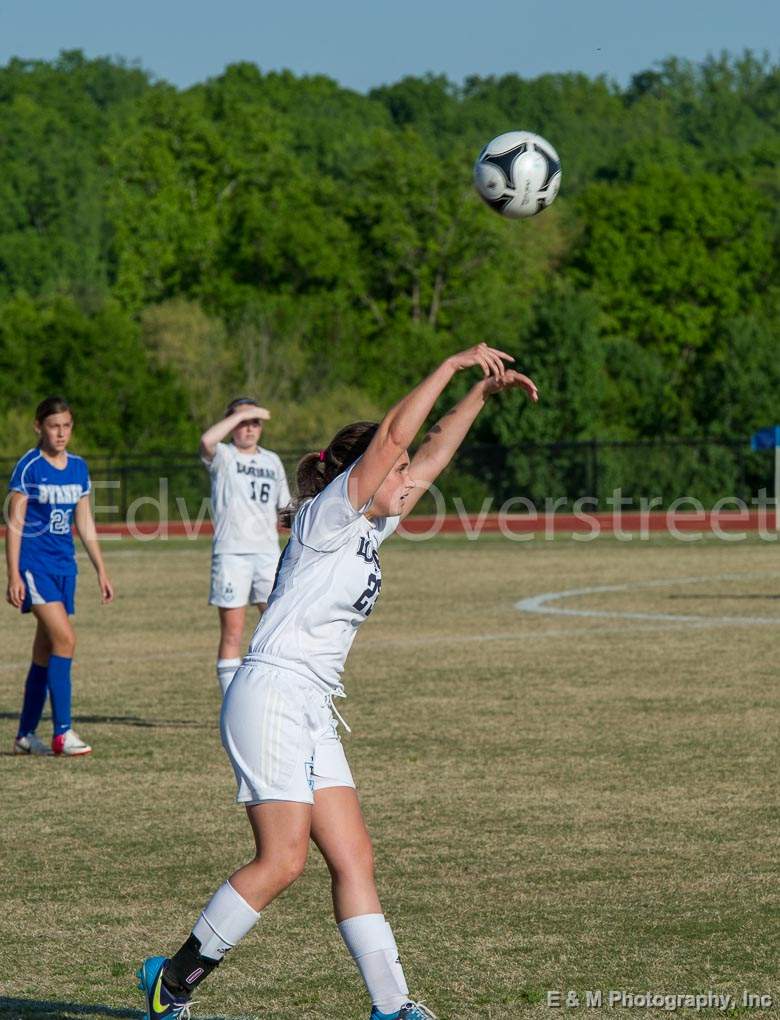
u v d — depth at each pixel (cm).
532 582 8050
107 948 2072
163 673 4825
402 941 2077
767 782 3070
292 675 1658
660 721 3797
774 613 6328
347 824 1686
